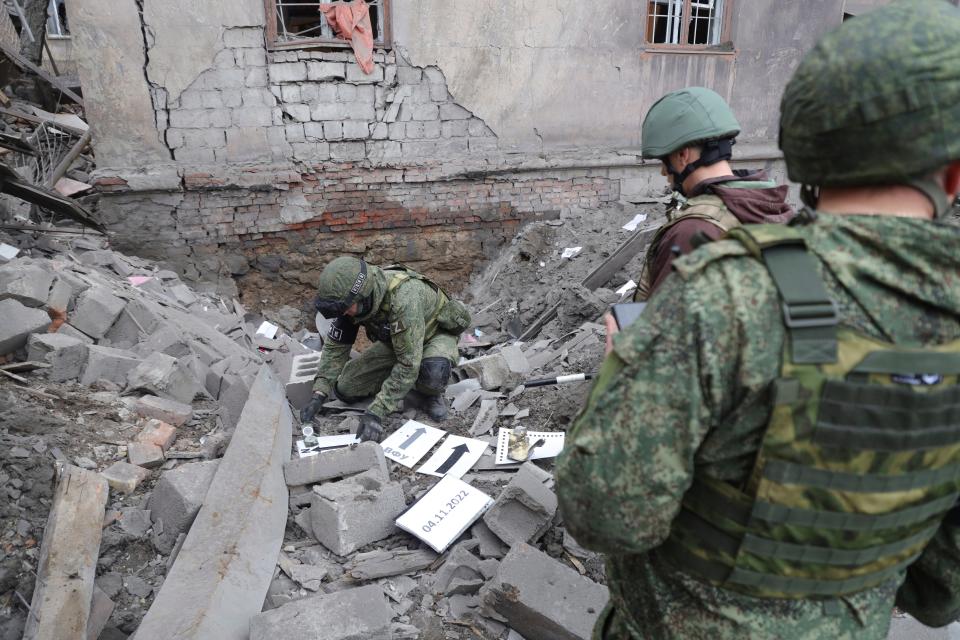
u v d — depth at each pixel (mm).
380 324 3498
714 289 892
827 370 846
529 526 2643
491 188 6727
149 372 3434
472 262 6973
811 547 947
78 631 2131
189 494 2631
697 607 1057
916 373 862
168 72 5555
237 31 5613
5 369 3211
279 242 6281
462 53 6254
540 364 4426
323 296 3314
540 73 6520
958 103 851
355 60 5977
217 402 3609
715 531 991
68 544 2383
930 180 907
